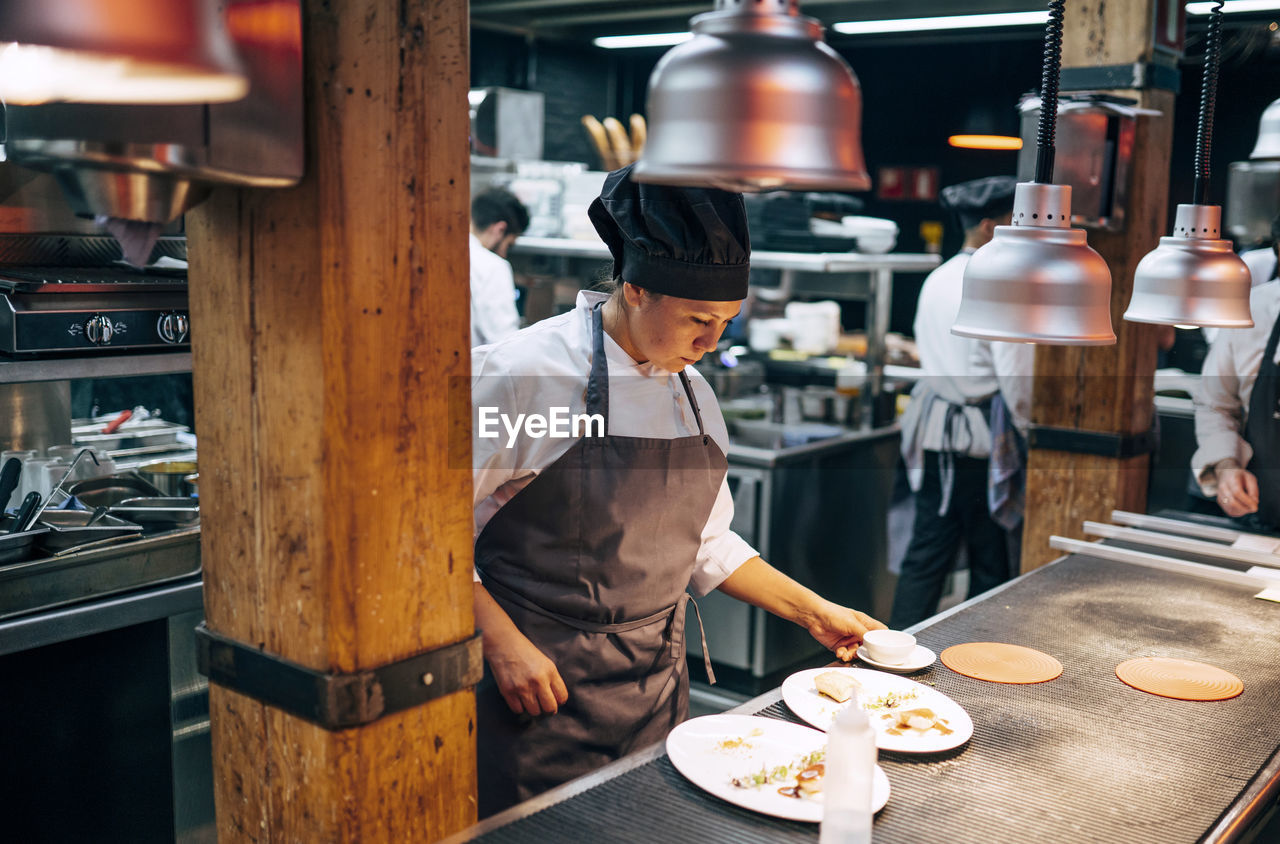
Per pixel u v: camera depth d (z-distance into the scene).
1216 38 1.92
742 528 3.88
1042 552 2.91
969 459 3.81
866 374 4.47
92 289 2.19
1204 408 3.10
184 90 1.02
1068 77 2.72
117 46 0.96
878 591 4.50
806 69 0.97
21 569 2.02
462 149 1.33
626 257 1.60
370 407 1.27
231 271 1.30
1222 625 2.02
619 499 1.70
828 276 4.70
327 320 1.21
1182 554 2.49
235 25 1.05
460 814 1.47
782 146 0.95
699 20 1.02
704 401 1.87
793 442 4.07
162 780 2.35
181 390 3.64
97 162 1.01
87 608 2.10
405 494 1.34
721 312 1.59
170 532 2.26
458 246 1.35
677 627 1.84
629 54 6.73
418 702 1.38
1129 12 2.59
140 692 2.30
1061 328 1.57
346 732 1.30
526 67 6.27
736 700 3.81
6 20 0.96
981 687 1.71
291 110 1.13
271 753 1.39
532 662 1.61
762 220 4.28
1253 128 4.66
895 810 1.31
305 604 1.30
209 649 1.43
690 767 1.38
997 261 1.61
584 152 6.71
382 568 1.32
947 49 5.88
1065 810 1.32
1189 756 1.48
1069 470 2.83
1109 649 1.89
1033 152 2.56
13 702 2.17
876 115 6.21
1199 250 1.96
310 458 1.25
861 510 4.30
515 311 4.26
